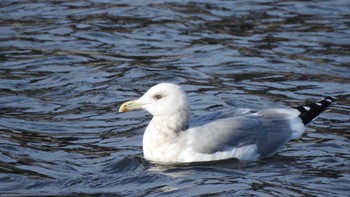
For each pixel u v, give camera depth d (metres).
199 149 12.56
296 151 13.37
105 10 23.31
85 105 16.06
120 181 11.88
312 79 17.81
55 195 11.28
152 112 12.81
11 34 20.97
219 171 12.21
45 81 17.53
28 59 19.03
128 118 15.29
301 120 13.44
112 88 17.11
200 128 12.80
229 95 16.67
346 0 24.66
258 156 12.88
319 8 23.73
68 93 16.78
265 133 13.03
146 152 12.85
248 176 11.99
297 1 24.45
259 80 17.78
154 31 21.52
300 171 12.29
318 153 13.25
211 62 19.08
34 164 12.64
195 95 16.70
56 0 24.28
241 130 12.85
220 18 22.70
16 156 12.98
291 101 16.30
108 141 13.99
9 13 22.91
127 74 18.05
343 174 12.14
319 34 21.19
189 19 22.58
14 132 14.25
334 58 19.27
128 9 23.41
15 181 11.87
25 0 24.19
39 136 14.13
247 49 20.00
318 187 11.54
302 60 19.12
